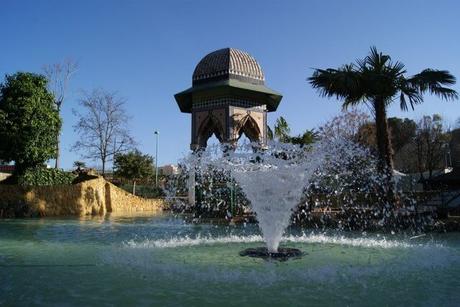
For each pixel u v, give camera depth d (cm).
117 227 1681
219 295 579
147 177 3859
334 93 1717
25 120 2342
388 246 1040
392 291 604
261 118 2231
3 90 2389
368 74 1634
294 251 922
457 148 4781
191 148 2223
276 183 983
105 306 533
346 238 1227
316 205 1831
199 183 2239
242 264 796
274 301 553
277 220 966
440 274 713
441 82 1625
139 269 752
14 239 1266
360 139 3198
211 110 2180
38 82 2452
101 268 766
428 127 4509
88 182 2697
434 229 1431
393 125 4909
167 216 2339
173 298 566
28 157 2395
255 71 2228
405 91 1653
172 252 951
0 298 572
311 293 591
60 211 2494
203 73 2216
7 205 2292
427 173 4044
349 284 643
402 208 1691
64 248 1048
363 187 1780
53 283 653
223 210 2133
